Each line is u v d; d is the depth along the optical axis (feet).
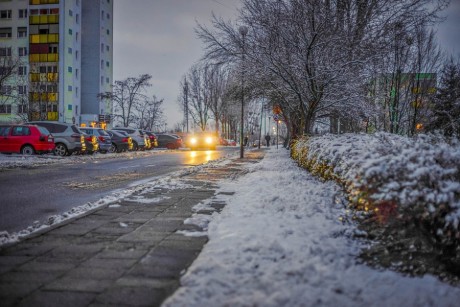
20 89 190.60
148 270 14.03
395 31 53.88
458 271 14.02
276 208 22.53
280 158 73.92
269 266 13.57
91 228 20.16
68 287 12.51
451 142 22.20
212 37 60.23
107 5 242.58
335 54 54.08
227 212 23.02
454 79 60.03
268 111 103.04
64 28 209.87
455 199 13.74
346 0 54.44
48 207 27.58
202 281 12.30
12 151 75.51
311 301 11.12
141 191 32.96
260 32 56.85
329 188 27.12
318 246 15.37
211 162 69.41
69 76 214.28
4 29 214.48
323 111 68.18
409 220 14.60
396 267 14.35
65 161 68.44
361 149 21.52
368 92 62.54
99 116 229.66
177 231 19.54
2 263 14.76
